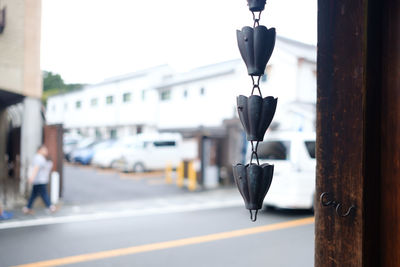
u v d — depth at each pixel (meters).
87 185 13.05
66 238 5.87
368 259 1.13
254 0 1.25
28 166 8.88
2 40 3.56
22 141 8.89
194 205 9.20
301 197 7.62
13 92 7.97
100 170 18.80
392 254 1.13
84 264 4.61
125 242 5.66
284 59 15.55
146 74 21.30
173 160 18.06
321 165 1.23
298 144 7.71
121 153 17.61
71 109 22.30
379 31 1.17
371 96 1.15
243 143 13.23
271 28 1.23
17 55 3.96
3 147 11.72
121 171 17.50
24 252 5.09
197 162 12.52
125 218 7.54
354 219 1.14
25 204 8.57
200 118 19.73
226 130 13.28
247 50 1.23
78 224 6.91
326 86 1.23
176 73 21.92
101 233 6.21
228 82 18.20
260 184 1.20
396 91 1.14
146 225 6.88
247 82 16.98
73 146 23.31
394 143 1.14
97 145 21.22
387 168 1.15
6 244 5.50
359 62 1.14
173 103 21.34
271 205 8.12
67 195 10.69
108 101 20.61
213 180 12.98
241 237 6.01
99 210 8.41
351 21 1.16
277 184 7.84
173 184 13.53
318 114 1.24
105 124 20.86
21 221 7.12
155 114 21.80
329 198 1.21
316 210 1.25
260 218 7.59
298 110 14.76
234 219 7.47
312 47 17.08
